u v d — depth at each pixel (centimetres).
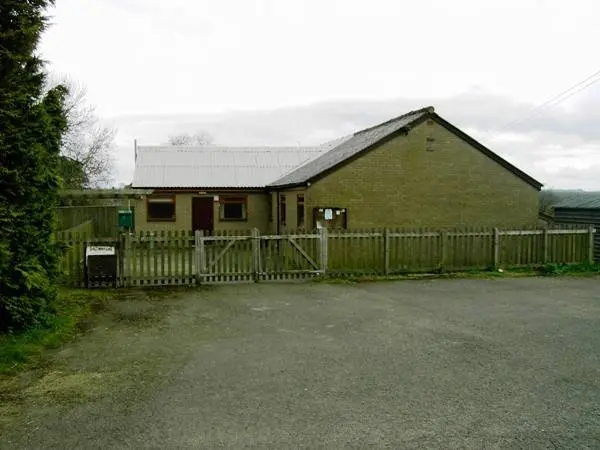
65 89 897
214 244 1291
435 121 1809
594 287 1224
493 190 1859
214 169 2684
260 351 698
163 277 1258
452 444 429
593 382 573
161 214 2547
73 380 583
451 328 824
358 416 483
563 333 790
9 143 739
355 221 1761
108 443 430
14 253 754
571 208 1820
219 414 488
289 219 2100
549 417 482
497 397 530
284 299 1084
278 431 452
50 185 846
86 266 1211
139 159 2694
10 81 747
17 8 754
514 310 962
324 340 755
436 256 1452
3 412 494
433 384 567
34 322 770
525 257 1516
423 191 1805
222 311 965
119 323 867
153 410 498
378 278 1366
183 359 663
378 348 711
